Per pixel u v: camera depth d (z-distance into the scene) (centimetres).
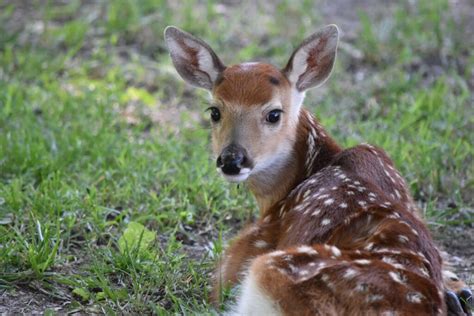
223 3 1994
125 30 1808
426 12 1877
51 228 1091
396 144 1353
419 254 840
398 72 1650
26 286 993
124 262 1020
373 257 827
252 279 838
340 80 1647
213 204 1207
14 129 1374
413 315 769
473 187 1260
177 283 1004
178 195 1231
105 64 1684
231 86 1021
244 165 988
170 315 926
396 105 1505
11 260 1016
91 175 1260
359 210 895
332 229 892
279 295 809
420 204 1237
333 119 1451
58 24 1853
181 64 1106
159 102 1584
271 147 1013
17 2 1958
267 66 1049
